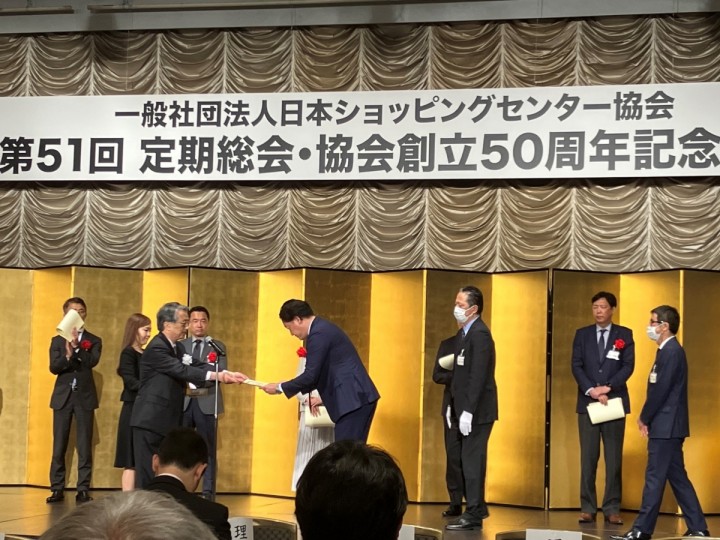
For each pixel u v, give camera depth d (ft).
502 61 27.99
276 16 29.12
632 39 27.37
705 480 24.81
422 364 25.86
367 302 27.07
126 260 29.50
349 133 28.30
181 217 29.35
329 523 3.89
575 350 23.29
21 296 28.17
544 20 27.89
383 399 26.48
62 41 30.12
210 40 29.63
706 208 26.61
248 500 25.62
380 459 4.02
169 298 27.40
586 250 27.14
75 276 27.09
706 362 24.93
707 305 25.03
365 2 28.55
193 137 29.04
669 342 19.69
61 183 29.89
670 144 26.53
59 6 30.07
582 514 22.90
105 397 27.12
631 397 25.45
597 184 27.30
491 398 20.85
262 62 29.27
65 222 29.76
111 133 29.40
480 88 27.76
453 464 23.16
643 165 26.63
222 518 10.00
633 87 26.78
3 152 29.66
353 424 18.10
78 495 24.63
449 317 26.16
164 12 29.63
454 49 28.30
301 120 28.58
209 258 29.14
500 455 25.81
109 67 29.89
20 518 21.48
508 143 27.40
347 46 28.91
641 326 25.59
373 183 28.53
